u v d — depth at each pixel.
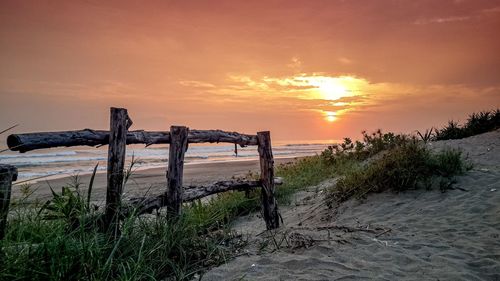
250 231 5.68
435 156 7.27
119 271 2.88
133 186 11.22
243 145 5.26
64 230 3.06
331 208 6.41
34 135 2.80
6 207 2.47
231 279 3.27
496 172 7.00
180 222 3.91
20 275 2.35
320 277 3.25
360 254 3.83
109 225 3.27
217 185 4.82
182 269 3.39
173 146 4.06
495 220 4.73
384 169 6.82
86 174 18.30
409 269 3.42
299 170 11.23
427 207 5.57
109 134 3.39
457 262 3.53
